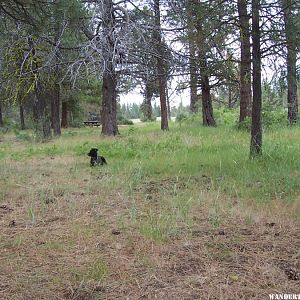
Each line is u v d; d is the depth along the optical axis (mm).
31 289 3291
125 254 4004
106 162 10195
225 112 27422
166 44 15719
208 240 4340
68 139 19016
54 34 13875
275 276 3443
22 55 15523
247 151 10680
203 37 9672
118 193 6418
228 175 7832
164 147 12609
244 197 6020
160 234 4473
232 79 17422
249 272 3535
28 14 9734
